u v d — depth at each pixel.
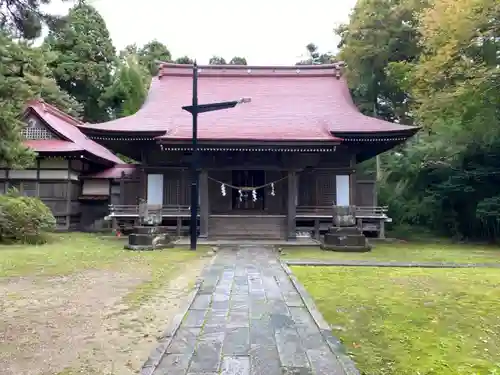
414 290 6.66
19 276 7.89
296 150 14.28
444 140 18.09
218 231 15.38
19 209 13.89
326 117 17.45
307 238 15.58
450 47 13.02
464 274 8.25
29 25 8.19
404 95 25.41
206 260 10.19
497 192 17.31
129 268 8.86
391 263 9.70
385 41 22.97
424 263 9.77
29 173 20.38
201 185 14.96
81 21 32.44
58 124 22.08
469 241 17.38
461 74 13.91
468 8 12.34
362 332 4.49
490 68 13.27
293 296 6.23
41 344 4.10
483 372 3.46
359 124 16.36
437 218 19.22
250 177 17.34
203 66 20.98
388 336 4.36
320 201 16.73
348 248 12.46
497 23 12.52
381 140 15.54
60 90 30.48
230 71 21.02
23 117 20.67
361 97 27.06
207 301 5.88
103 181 21.59
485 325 4.80
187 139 13.77
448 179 17.91
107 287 6.86
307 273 8.26
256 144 13.96
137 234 12.79
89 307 5.55
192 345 4.04
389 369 3.50
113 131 15.30
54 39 9.11
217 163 14.96
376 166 24.69
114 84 32.53
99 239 15.95
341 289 6.69
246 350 3.90
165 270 8.61
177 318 4.95
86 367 3.52
